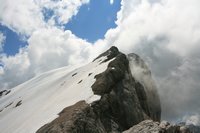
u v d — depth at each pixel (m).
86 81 70.38
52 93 80.50
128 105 65.44
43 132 49.88
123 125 62.94
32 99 87.62
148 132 37.34
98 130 52.72
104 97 60.97
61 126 48.81
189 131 43.66
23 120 67.94
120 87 67.19
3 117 84.44
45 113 62.34
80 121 50.44
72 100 62.25
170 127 39.56
